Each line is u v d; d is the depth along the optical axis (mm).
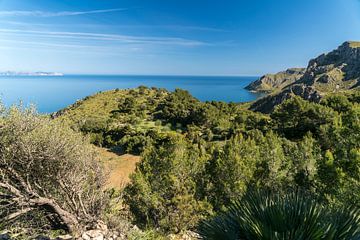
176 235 11031
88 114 97250
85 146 9516
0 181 7906
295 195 5078
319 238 4133
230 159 23281
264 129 64750
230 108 105625
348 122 32875
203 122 85250
